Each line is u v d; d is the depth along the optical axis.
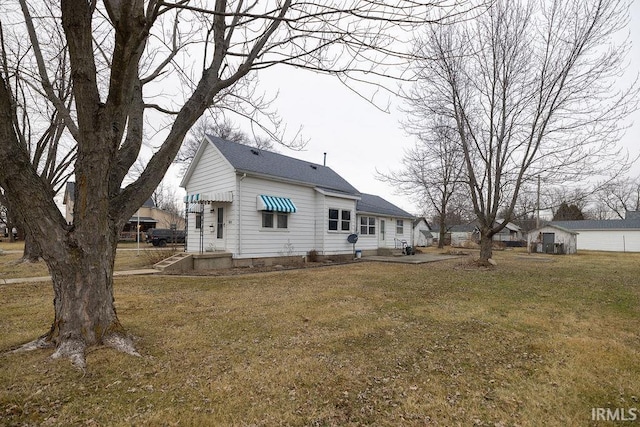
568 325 5.62
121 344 4.14
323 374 3.64
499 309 6.71
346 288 8.86
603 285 9.91
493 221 14.74
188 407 2.94
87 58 3.72
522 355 4.29
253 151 16.02
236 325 5.40
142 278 10.48
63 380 3.31
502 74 13.19
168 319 5.70
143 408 2.90
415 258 19.06
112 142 4.04
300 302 7.09
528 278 11.30
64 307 4.02
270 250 14.49
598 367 3.91
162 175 4.89
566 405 3.09
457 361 4.07
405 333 5.10
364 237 20.31
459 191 23.58
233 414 2.85
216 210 14.20
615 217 52.75
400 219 24.56
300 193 15.99
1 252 19.56
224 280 10.23
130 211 4.59
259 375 3.58
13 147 3.65
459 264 15.56
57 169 14.09
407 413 2.92
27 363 3.62
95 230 4.08
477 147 14.03
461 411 2.96
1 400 2.93
